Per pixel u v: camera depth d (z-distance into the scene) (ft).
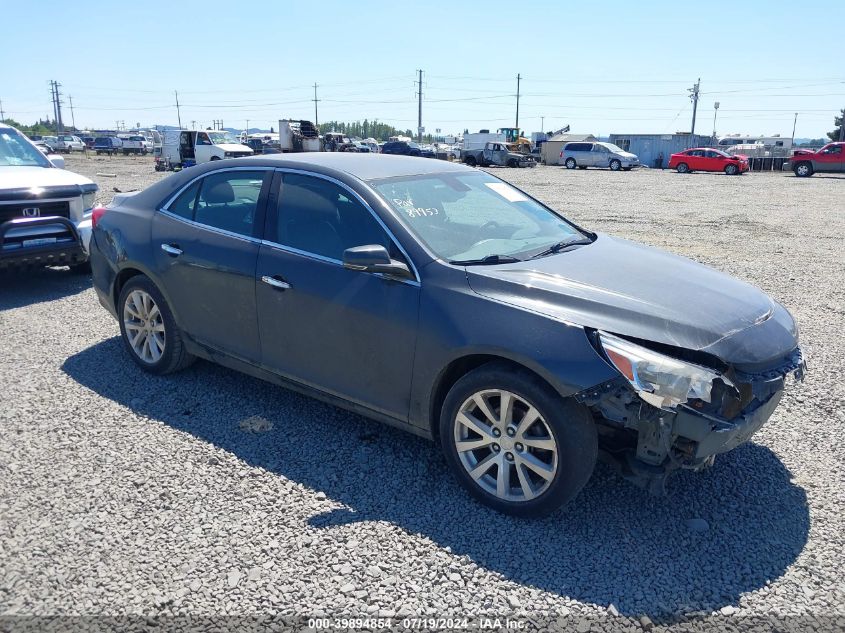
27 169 25.20
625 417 9.81
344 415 14.42
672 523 10.75
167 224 15.23
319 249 12.66
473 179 14.96
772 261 32.01
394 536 10.30
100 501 11.07
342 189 12.73
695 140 178.50
